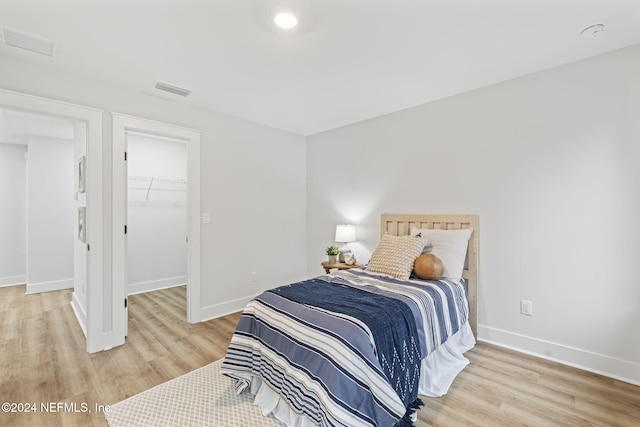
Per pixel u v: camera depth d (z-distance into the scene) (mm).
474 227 2803
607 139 2174
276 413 1737
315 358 1522
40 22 1781
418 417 1743
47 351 2541
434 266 2457
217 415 1758
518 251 2582
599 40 2010
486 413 1780
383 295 2061
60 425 1669
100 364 2336
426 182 3178
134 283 4484
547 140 2428
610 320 2172
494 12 1716
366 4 1641
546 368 2283
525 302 2549
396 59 2250
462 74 2504
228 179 3520
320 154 4316
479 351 2570
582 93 2271
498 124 2680
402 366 1706
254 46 2062
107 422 1697
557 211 2389
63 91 2393
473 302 2781
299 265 4426
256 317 1958
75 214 3619
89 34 1907
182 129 3094
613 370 2154
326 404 1373
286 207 4223
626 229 2109
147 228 4629
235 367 1907
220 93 2863
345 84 2686
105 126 2607
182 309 3691
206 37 1951
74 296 3693
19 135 4273
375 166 3643
